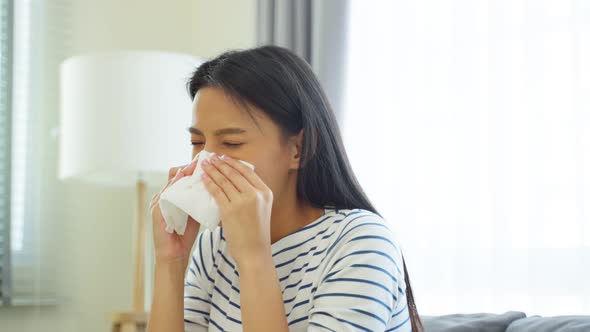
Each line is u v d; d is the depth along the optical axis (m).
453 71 2.33
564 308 2.06
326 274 1.12
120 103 2.34
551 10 2.15
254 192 1.10
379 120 2.48
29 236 2.89
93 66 2.37
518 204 2.17
